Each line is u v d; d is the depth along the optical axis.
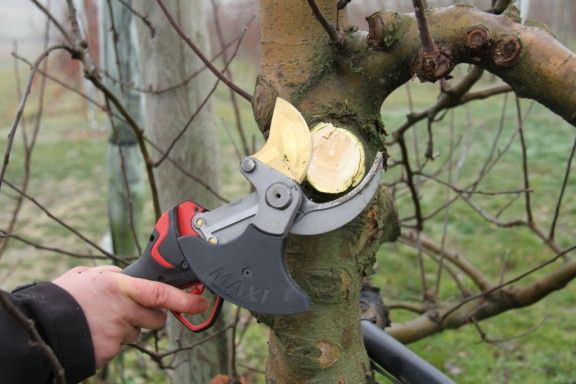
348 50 0.80
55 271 4.62
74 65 4.93
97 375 2.80
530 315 3.74
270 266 0.70
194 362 2.04
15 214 1.68
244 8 2.18
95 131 10.27
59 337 0.79
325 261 0.81
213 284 0.72
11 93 11.48
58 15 2.74
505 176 6.59
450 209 5.57
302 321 0.82
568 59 0.74
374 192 0.69
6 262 4.78
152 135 1.90
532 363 3.21
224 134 8.73
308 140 0.72
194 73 1.71
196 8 1.79
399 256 4.60
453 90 1.53
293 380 0.85
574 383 3.03
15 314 0.69
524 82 0.77
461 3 0.80
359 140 0.78
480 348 3.38
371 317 1.18
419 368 0.97
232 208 0.75
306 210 0.71
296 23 0.81
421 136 7.69
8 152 0.93
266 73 0.83
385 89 0.83
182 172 1.84
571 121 0.77
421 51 0.76
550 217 5.34
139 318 0.83
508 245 4.74
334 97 0.82
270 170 0.72
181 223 0.78
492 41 0.76
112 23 1.65
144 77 1.87
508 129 8.45
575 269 1.65
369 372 0.87
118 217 2.71
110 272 0.84
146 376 3.13
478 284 2.05
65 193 6.84
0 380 0.77
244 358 3.25
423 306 2.02
